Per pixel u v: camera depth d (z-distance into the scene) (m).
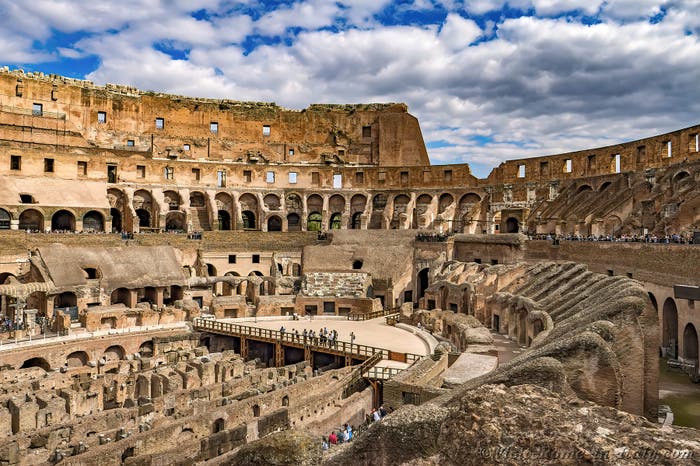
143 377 39.09
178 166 83.12
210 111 92.50
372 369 40.03
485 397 10.51
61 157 73.69
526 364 14.84
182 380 39.81
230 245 75.94
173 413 32.09
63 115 80.56
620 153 65.50
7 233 59.81
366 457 12.20
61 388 36.78
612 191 64.31
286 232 79.62
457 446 9.91
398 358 43.03
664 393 27.78
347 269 70.75
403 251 73.06
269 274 77.88
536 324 36.50
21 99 77.75
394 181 88.81
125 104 86.69
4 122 72.81
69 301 58.59
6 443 26.11
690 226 45.28
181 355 48.47
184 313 57.97
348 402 35.28
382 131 96.38
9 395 34.47
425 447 11.55
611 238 53.97
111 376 39.00
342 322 60.19
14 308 52.81
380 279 68.94
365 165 97.31
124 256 62.75
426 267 72.31
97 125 84.44
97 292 57.34
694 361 34.25
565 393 13.98
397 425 11.91
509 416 9.77
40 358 45.47
